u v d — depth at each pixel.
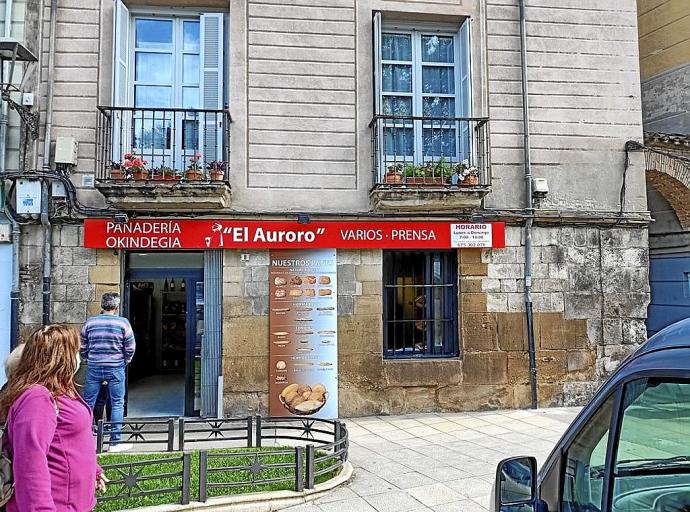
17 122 8.36
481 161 9.20
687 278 12.29
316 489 5.30
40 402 2.71
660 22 12.77
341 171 8.99
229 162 8.72
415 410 8.94
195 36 9.08
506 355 9.20
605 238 9.57
